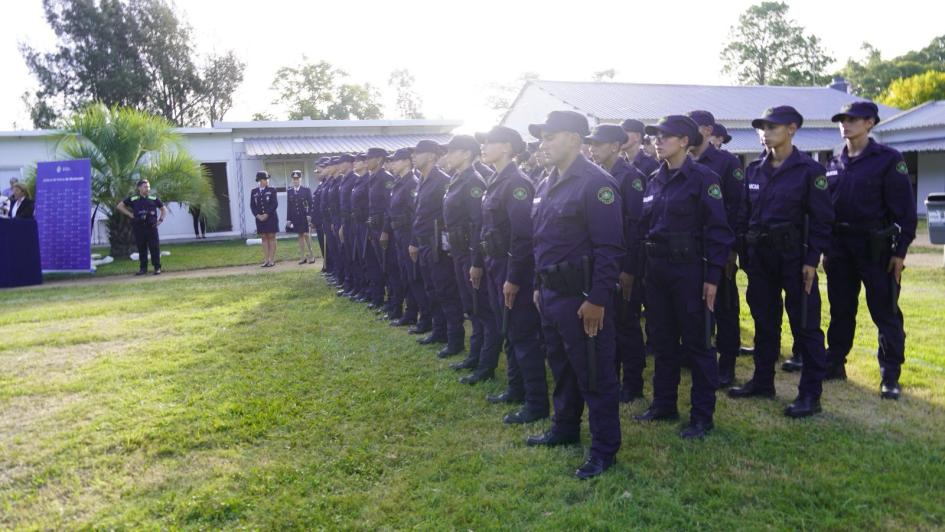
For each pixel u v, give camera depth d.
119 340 6.73
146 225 12.35
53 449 3.98
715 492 3.17
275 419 4.33
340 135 22.14
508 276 4.10
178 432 4.16
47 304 9.25
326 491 3.38
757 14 47.16
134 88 36.56
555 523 2.95
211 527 3.07
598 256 3.28
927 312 6.55
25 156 18.81
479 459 3.65
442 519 3.05
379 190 7.29
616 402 3.46
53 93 36.38
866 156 4.40
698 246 3.77
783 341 5.91
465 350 5.97
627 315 4.53
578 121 3.38
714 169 4.59
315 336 6.62
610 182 3.32
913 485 3.13
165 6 38.62
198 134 20.47
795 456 3.50
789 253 4.13
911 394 4.35
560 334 3.46
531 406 4.22
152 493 3.43
